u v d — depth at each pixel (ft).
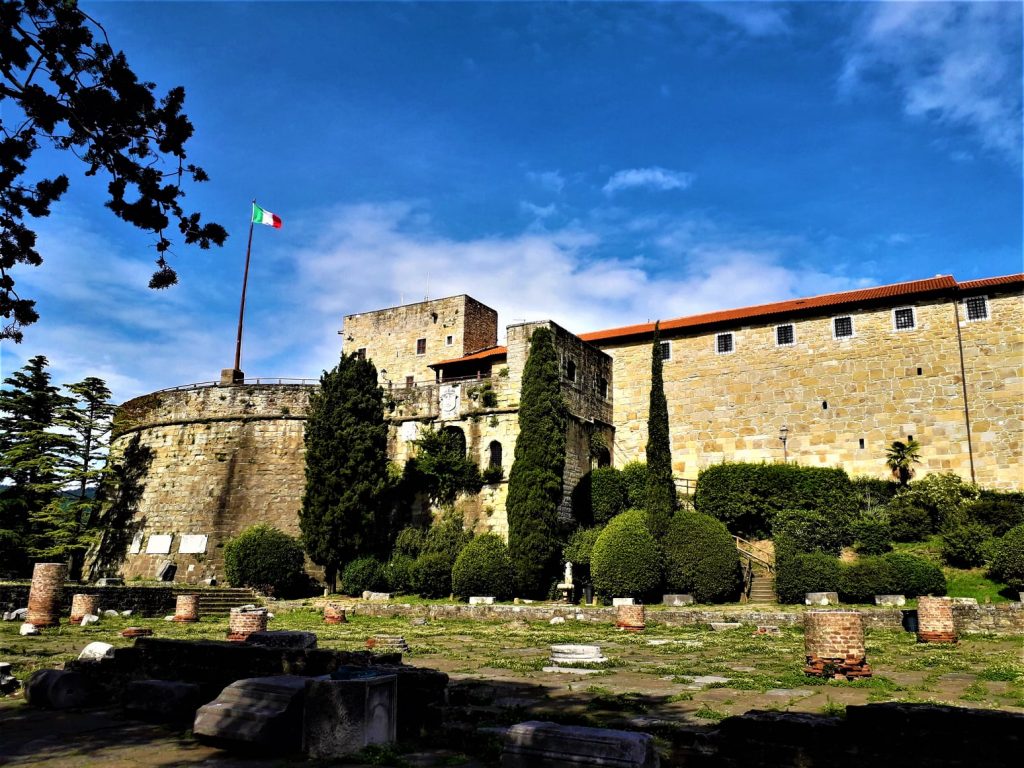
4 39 30.58
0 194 34.83
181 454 148.56
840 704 38.09
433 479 133.90
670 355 150.20
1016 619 75.41
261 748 27.94
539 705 37.58
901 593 91.30
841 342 135.54
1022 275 124.36
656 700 39.40
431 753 28.58
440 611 99.60
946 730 22.63
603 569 102.12
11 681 41.86
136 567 144.05
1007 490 117.60
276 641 51.13
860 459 129.90
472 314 190.90
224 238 35.81
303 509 129.18
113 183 34.09
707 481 131.23
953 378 125.18
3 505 141.90
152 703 34.32
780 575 98.89
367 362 135.85
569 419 132.67
